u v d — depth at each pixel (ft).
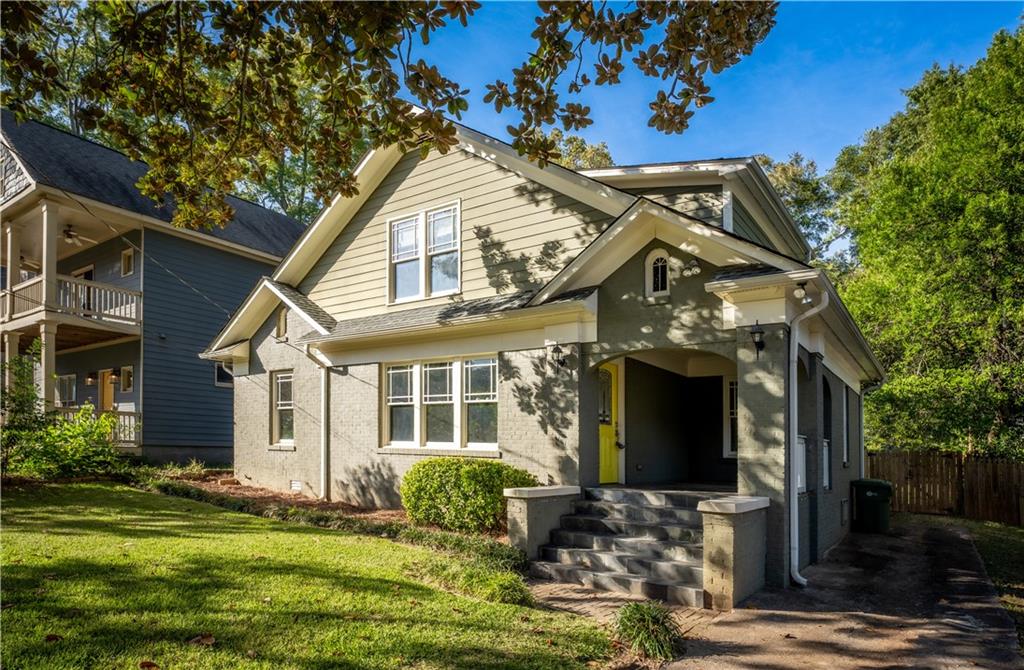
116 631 15.85
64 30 45.14
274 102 22.66
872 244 69.46
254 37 20.12
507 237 36.32
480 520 30.07
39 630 15.56
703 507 22.30
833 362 36.83
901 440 64.69
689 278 28.50
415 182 41.24
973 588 24.97
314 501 41.63
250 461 48.96
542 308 31.24
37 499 34.86
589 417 31.53
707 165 30.42
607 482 34.47
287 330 47.29
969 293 57.88
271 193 104.78
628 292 30.25
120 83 20.99
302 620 17.33
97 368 64.13
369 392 41.19
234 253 67.87
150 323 59.98
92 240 65.05
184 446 61.98
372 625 17.26
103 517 30.81
